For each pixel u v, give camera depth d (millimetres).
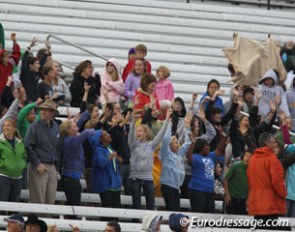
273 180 59250
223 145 63312
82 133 60406
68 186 60281
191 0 91500
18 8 83688
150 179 61781
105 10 85750
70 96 68625
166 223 62094
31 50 79375
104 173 60781
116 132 61406
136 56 68500
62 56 78875
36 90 65875
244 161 61688
